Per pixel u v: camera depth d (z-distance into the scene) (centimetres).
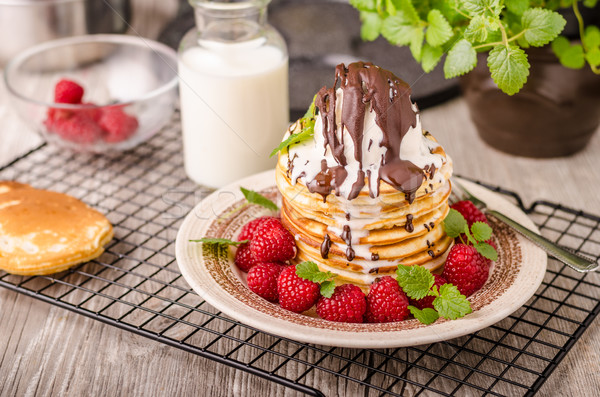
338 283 76
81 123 92
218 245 78
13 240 80
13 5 106
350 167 74
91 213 84
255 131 88
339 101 74
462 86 95
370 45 89
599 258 82
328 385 73
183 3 111
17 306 79
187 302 79
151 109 94
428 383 70
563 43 86
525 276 75
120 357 75
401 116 74
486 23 76
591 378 74
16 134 100
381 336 70
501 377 71
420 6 83
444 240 77
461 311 72
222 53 87
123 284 80
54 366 75
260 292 75
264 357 75
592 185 92
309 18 93
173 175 93
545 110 91
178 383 74
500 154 96
